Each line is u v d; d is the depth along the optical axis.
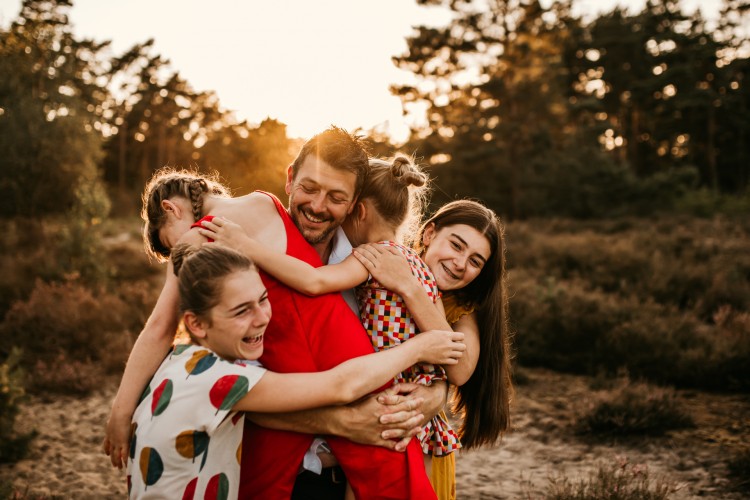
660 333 7.16
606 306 7.95
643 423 5.20
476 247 2.26
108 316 8.10
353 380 1.74
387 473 1.84
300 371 1.78
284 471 1.78
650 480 4.28
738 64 44.03
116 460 1.75
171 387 1.59
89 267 10.34
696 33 45.25
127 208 31.47
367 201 2.15
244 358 1.68
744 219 22.02
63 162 18.00
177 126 49.44
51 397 6.32
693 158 44.44
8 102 18.03
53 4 36.72
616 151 46.62
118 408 1.72
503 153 27.58
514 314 7.95
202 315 1.62
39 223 15.10
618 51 44.91
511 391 2.62
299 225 2.01
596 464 4.67
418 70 28.81
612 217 25.66
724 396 6.20
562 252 12.62
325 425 1.77
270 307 1.74
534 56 27.06
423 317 2.02
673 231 18.34
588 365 6.95
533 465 4.70
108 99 48.38
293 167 2.08
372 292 2.06
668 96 44.16
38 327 7.50
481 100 28.08
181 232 1.99
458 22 27.75
